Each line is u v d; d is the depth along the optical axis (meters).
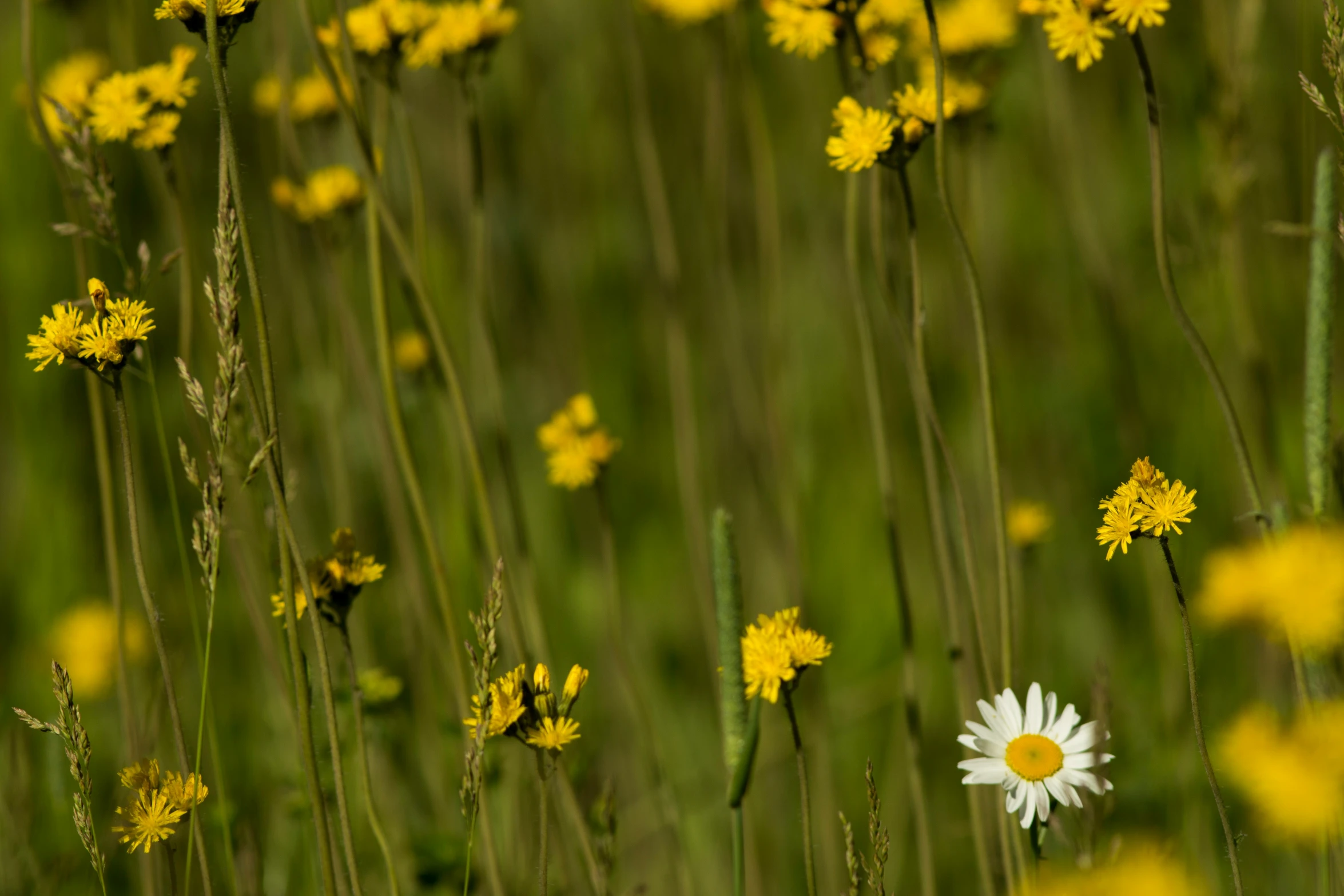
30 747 2.01
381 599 2.23
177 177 1.92
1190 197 2.31
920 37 1.90
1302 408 2.30
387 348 1.85
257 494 1.83
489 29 1.90
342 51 1.88
